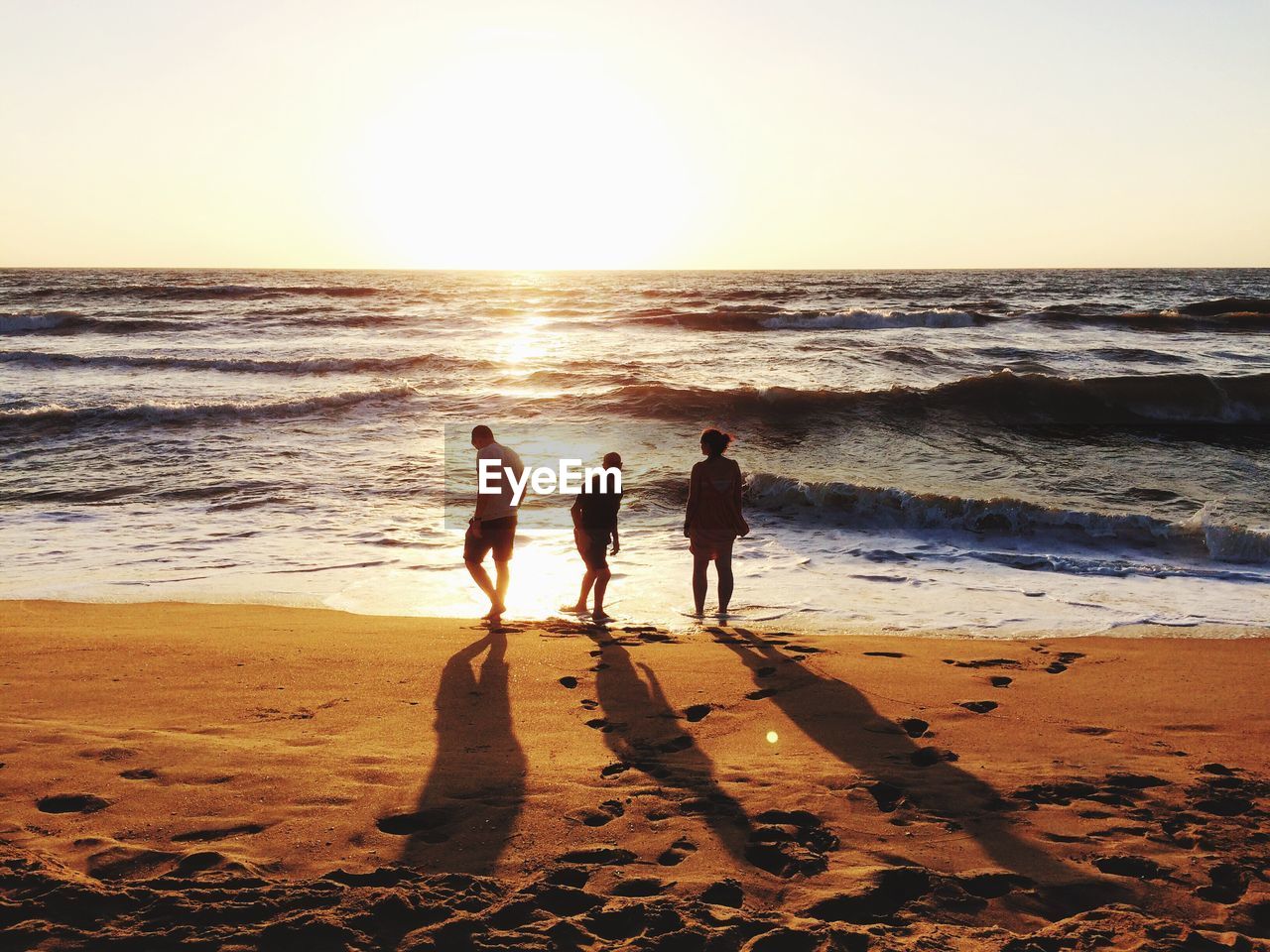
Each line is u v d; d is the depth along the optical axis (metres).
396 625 7.59
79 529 11.12
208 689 5.70
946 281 98.88
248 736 4.87
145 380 23.27
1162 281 101.25
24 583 8.85
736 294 64.81
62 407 19.00
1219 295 65.56
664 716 5.41
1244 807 4.11
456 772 4.43
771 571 9.74
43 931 2.71
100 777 4.19
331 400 19.31
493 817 3.90
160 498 12.68
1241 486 13.70
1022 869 3.52
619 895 3.22
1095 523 10.99
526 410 19.16
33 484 13.40
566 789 4.23
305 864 3.41
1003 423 18.72
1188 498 12.94
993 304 50.66
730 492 7.98
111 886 3.06
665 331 36.69
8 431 16.92
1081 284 88.50
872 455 15.94
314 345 31.75
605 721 5.30
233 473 14.09
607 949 2.79
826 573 9.67
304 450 15.78
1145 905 3.26
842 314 38.22
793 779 4.39
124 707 5.30
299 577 9.22
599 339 33.59
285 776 4.29
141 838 3.59
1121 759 4.75
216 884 3.11
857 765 4.62
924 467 14.98
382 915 2.92
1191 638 7.51
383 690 5.78
